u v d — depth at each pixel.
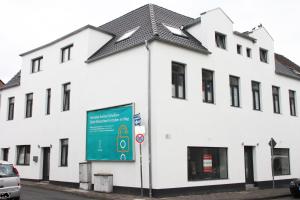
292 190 17.45
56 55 22.20
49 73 22.56
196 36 19.17
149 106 15.69
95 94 18.92
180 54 17.09
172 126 16.06
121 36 20.05
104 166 17.70
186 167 16.31
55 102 21.66
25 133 23.81
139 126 15.17
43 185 19.91
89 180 18.17
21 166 23.66
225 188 18.08
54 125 21.42
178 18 21.56
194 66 17.67
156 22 18.56
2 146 25.84
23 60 25.16
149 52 16.16
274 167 22.03
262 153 21.08
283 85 23.91
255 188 20.12
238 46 21.02
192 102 17.20
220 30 19.53
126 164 16.53
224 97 19.05
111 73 18.12
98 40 20.36
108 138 17.59
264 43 22.81
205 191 16.98
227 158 18.66
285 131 23.28
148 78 15.92
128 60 17.27
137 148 16.14
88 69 19.61
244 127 20.06
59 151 20.78
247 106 20.56
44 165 22.25
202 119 17.56
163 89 16.02
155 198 14.76
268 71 22.73
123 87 17.30
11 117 25.95
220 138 18.36
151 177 15.22
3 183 12.87
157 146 15.29
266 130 21.69
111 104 17.83
